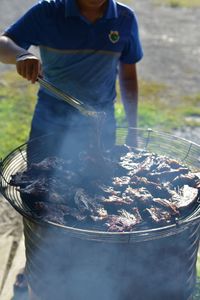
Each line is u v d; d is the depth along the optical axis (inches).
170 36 311.9
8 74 241.6
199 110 215.9
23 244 127.7
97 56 101.5
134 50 108.4
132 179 89.0
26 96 218.2
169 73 256.1
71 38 99.6
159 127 199.3
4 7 347.3
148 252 78.8
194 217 78.7
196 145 102.7
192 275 92.8
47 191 82.7
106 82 105.6
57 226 74.4
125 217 79.0
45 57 103.7
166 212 79.7
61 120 107.0
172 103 222.7
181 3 382.9
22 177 88.9
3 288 113.3
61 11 98.0
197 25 335.6
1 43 93.7
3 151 171.5
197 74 256.2
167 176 90.5
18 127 190.1
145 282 83.0
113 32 100.8
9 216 139.5
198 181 89.1
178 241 80.5
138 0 388.2
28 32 100.0
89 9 98.5
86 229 77.2
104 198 83.7
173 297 88.3
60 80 104.0
